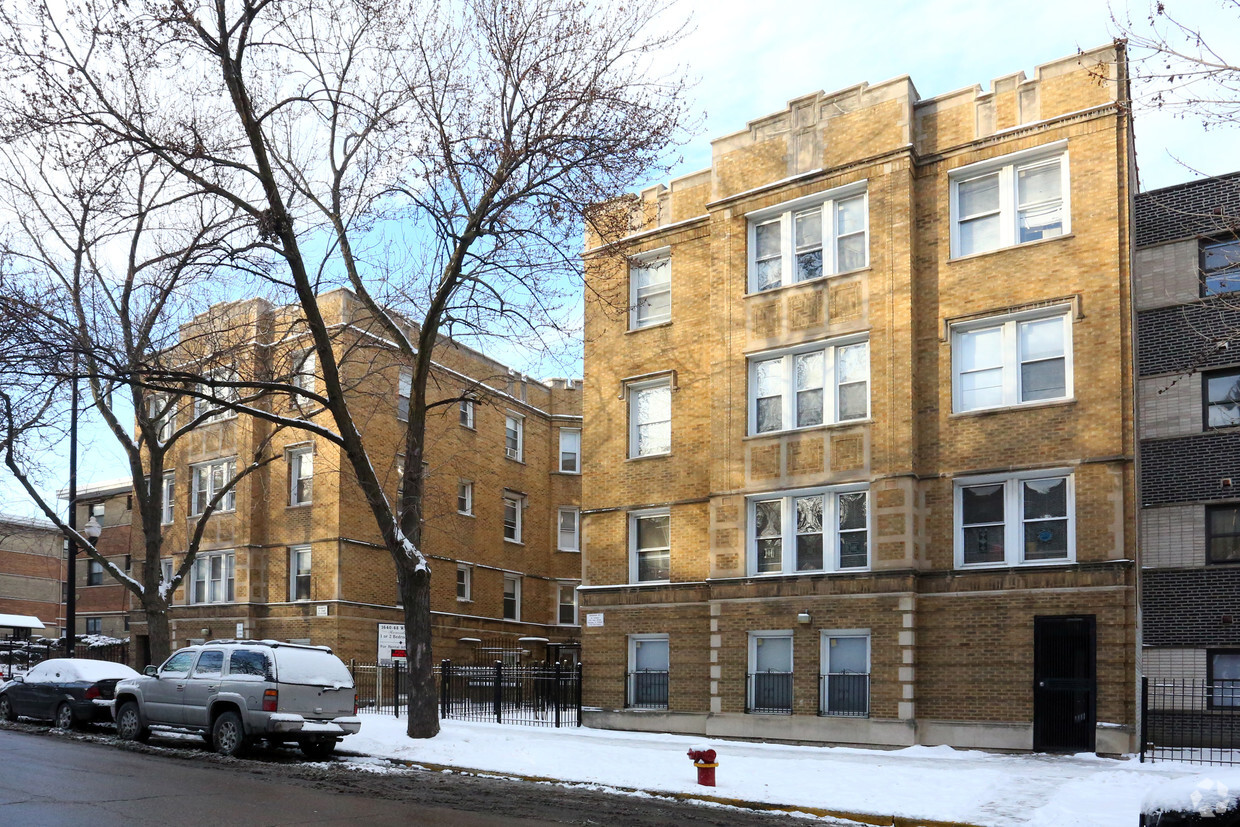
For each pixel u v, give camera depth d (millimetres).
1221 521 20016
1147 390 20969
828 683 20938
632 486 24922
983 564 20000
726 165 23922
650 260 25609
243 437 35000
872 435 21031
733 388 23078
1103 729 17953
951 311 20906
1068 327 19703
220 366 24453
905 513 20344
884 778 14664
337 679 17438
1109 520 18734
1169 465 20562
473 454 38250
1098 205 19531
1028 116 20438
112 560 42656
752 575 22281
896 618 20109
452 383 37469
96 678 20656
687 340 24531
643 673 24078
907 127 21359
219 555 35656
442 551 35969
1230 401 20219
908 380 20703
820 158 22500
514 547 40250
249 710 16578
